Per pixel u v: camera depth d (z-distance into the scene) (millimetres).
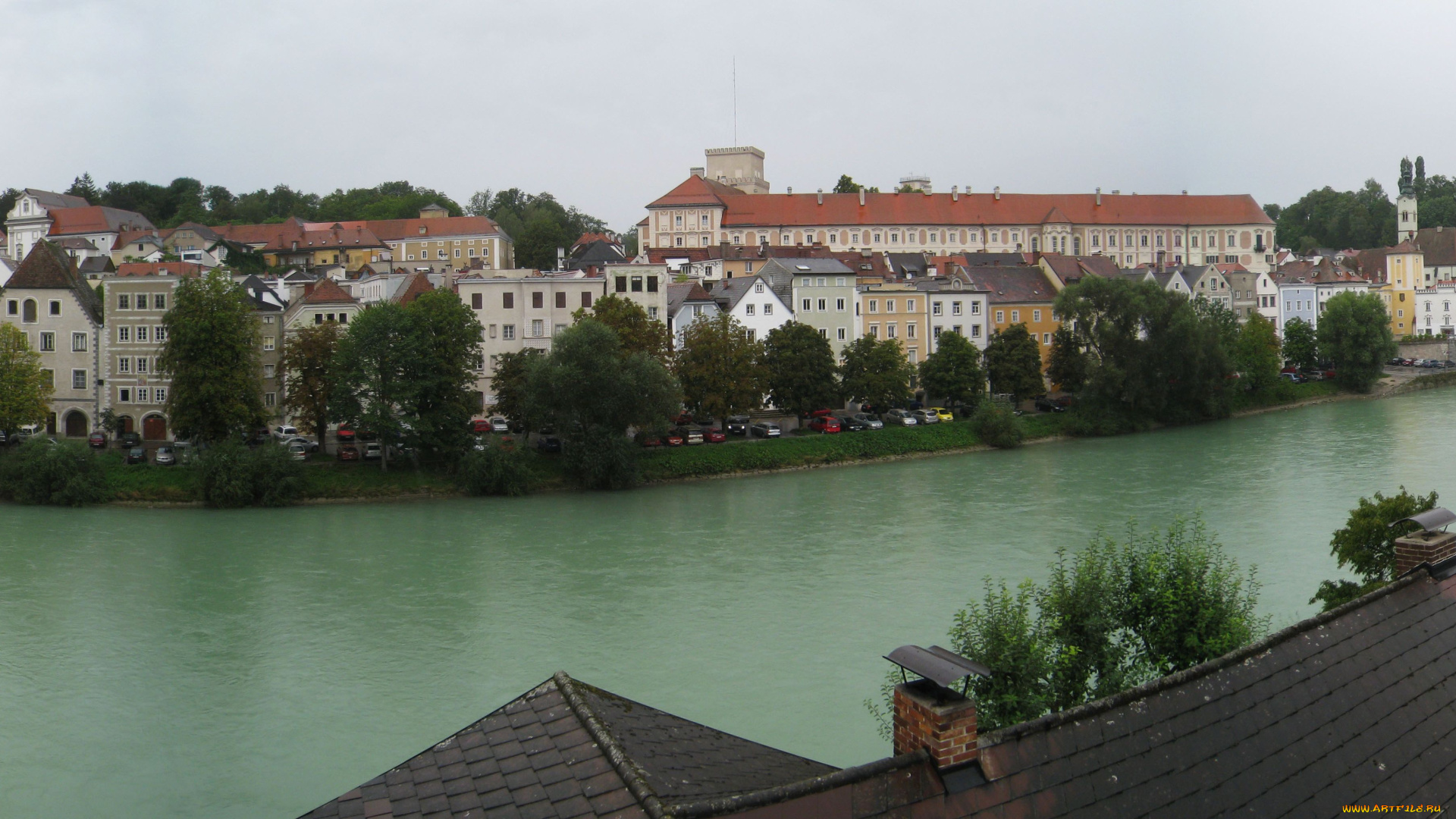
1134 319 133125
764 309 134375
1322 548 66688
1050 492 90688
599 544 76438
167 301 112938
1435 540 22797
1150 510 81500
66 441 94875
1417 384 161000
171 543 78000
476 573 68500
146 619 59625
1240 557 65125
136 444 109312
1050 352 140375
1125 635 32031
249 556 73812
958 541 73562
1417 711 18625
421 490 97000
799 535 77438
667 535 79062
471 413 102062
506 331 121250
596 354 98188
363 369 97438
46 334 113688
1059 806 14422
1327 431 121250
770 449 109188
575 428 100062
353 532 81562
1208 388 135250
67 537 79938
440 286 132625
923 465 109938
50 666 52344
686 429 112812
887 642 53438
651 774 14672
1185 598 31656
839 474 105688
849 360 124812
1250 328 150000
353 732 44625
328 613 60312
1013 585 62500
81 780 40781
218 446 94562
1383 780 16828
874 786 13906
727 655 52125
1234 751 16250
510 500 95375
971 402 129375
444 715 46125
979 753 14641
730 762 16719
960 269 149125
